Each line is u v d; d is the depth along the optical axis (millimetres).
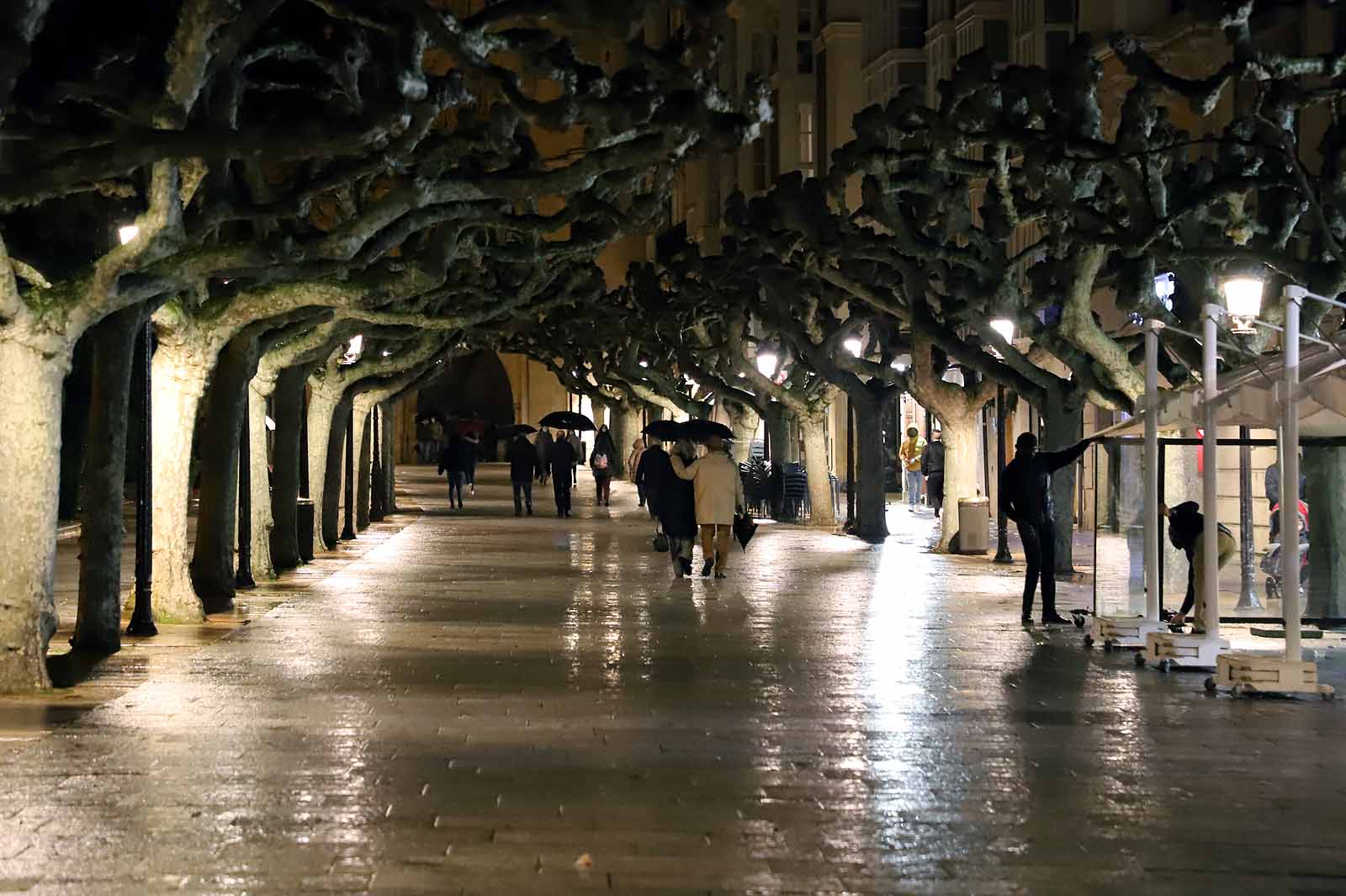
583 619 19328
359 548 32000
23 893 7547
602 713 12617
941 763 10719
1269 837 8797
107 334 15742
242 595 22000
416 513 45188
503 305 23141
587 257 27281
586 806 9367
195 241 14164
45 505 13422
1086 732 11953
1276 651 16625
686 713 12609
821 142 56906
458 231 17297
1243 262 21812
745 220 31938
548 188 14547
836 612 20344
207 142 12266
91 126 15414
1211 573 15367
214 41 12961
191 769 10312
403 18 12625
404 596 22125
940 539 33156
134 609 17641
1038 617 19875
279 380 26562
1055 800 9648
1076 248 21906
